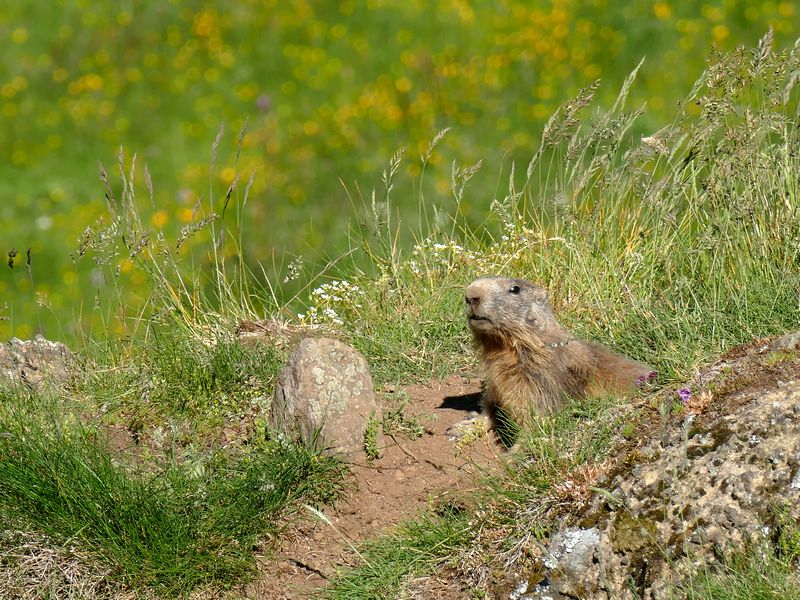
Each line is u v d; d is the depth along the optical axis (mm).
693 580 6969
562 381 9500
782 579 6613
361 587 7883
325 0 30312
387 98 25406
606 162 11914
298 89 26641
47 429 9266
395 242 12742
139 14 30547
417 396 10445
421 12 29250
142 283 18234
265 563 8383
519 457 8562
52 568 8227
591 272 11492
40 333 11273
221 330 11539
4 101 26953
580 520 7551
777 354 8164
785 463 7223
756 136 10727
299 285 16391
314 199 21281
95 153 24797
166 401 9922
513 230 12742
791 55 10711
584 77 25281
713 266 10391
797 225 10500
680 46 25828
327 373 9211
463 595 7637
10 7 31031
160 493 8648
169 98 26938
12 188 23453
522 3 28969
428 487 8867
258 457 9008
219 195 22000
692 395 8102
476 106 24750
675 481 7082
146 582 8156
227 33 29547
